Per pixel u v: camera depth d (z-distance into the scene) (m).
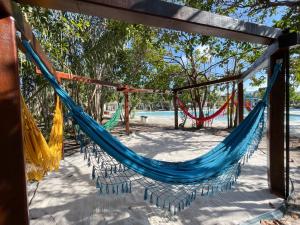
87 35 6.68
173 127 10.27
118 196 2.74
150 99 14.84
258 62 3.11
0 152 1.27
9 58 1.30
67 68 6.54
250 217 2.24
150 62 10.98
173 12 1.83
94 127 1.92
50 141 3.35
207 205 2.49
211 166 2.38
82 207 2.50
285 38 2.29
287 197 2.59
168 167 2.19
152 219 2.24
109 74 8.84
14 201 1.29
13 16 1.38
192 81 10.16
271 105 2.67
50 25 4.31
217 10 4.61
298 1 4.06
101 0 1.59
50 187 3.05
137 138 7.04
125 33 7.18
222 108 7.02
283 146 2.60
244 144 2.51
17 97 1.31
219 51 6.88
